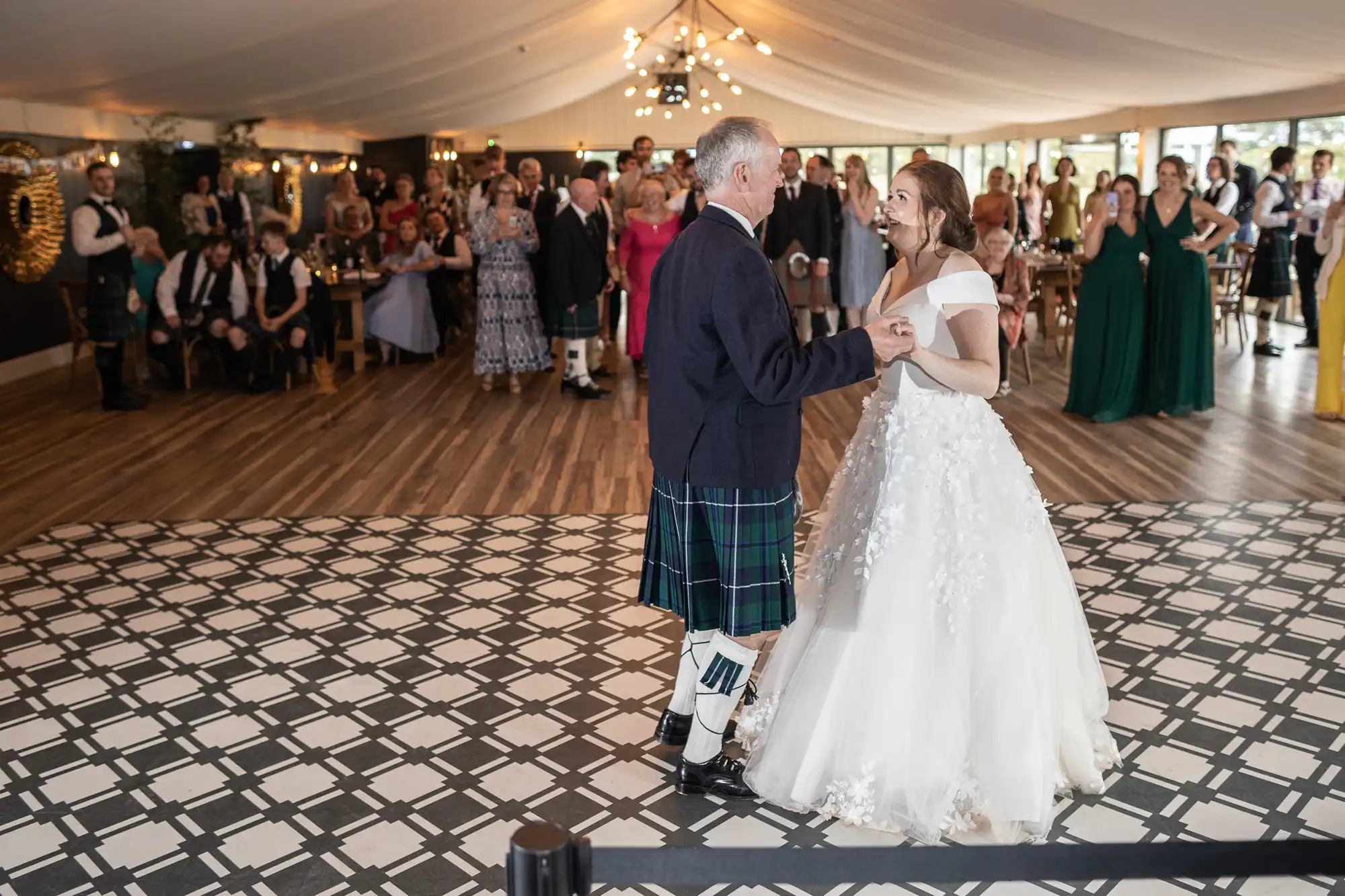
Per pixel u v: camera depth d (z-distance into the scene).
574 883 1.54
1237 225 6.70
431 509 5.36
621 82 23.42
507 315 8.06
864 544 2.72
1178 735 3.10
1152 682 3.42
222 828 2.73
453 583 4.38
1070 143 16.30
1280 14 6.51
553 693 3.43
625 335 11.34
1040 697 2.65
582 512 5.27
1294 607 3.97
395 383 8.70
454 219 12.25
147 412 7.72
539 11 10.40
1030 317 12.23
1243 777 2.88
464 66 12.44
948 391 2.68
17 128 9.07
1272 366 8.62
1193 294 6.76
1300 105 10.10
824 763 2.71
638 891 2.47
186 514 5.32
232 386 8.58
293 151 15.78
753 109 23.58
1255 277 9.00
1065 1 7.48
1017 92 13.02
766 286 2.54
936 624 2.63
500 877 2.51
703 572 2.77
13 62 7.04
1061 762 2.79
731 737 3.12
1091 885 2.46
